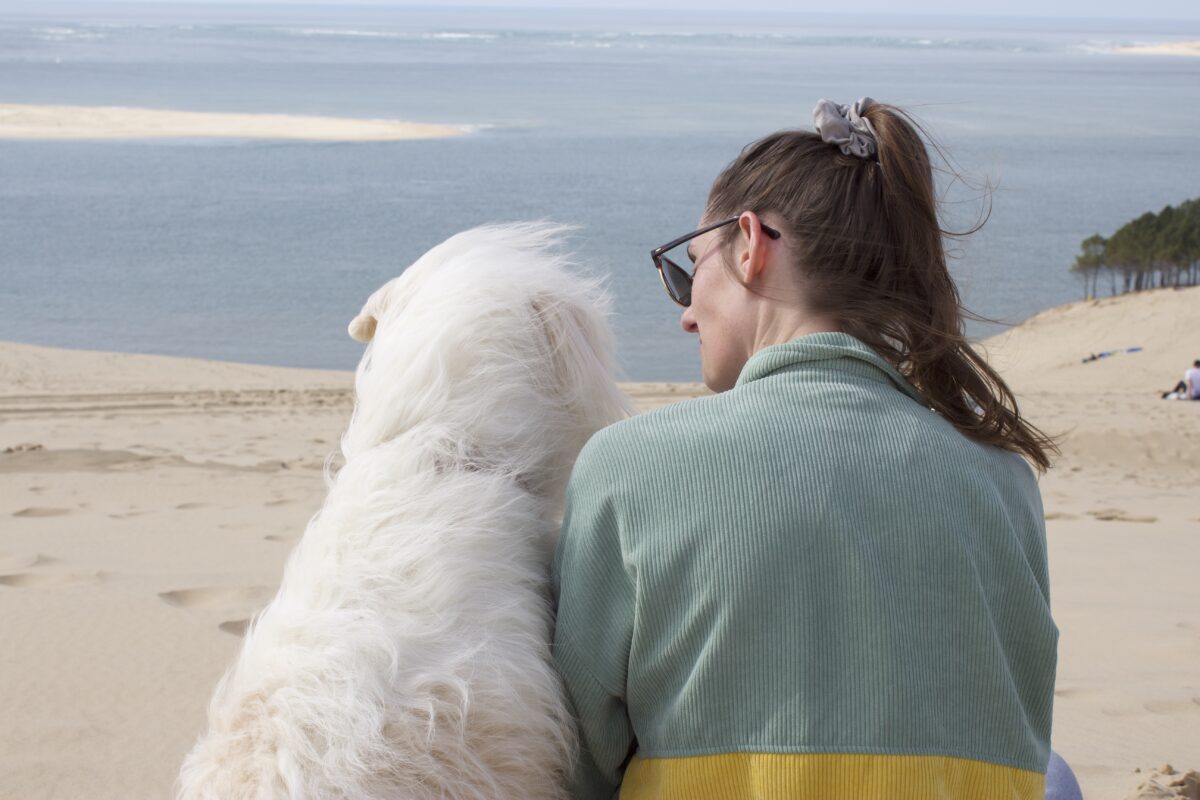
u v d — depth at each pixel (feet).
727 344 5.17
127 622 13.70
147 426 40.45
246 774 4.37
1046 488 34.24
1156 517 28.55
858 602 4.27
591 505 4.69
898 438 4.50
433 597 4.65
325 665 4.45
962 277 6.09
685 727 4.41
